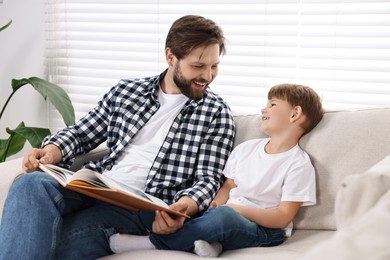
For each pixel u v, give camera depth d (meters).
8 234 1.47
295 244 1.63
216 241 1.52
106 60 2.64
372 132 1.70
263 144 1.82
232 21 2.33
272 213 1.64
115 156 1.89
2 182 1.68
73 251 1.53
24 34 2.73
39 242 1.44
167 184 1.80
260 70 2.32
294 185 1.67
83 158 1.94
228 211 1.54
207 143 1.84
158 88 1.95
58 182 1.55
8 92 2.79
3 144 2.58
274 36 2.28
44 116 2.80
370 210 0.62
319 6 2.17
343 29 2.15
